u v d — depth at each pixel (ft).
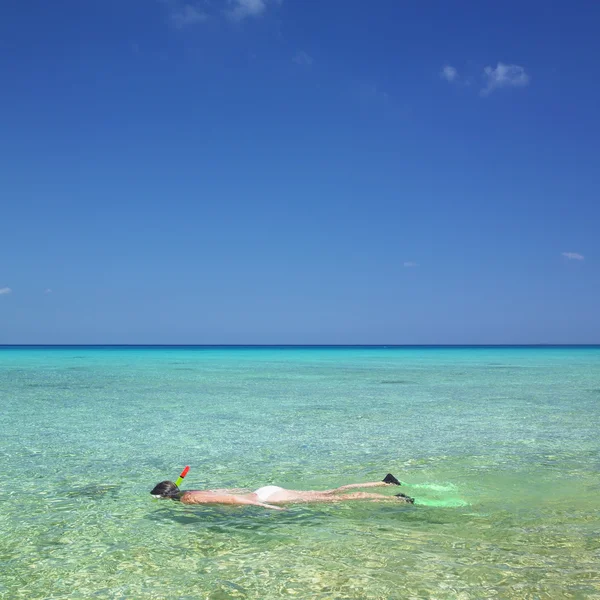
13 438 42.75
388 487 27.76
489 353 327.47
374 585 16.30
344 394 77.05
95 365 160.66
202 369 142.00
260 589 16.17
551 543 19.81
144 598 15.74
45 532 21.47
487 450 38.14
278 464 34.01
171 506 25.03
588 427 48.14
